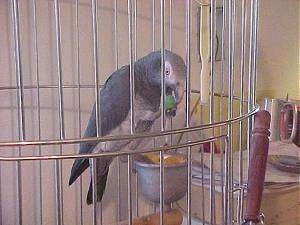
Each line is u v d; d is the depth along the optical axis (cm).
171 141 81
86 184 90
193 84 95
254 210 51
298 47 122
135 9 90
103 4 89
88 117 90
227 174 57
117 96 70
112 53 90
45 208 87
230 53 65
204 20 56
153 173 68
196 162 85
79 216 90
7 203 84
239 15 100
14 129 84
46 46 84
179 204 78
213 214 56
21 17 81
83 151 68
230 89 63
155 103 73
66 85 86
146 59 72
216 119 98
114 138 44
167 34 96
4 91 82
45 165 87
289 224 86
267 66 116
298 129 81
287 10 118
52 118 87
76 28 86
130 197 53
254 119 54
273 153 96
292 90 121
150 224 67
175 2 97
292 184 85
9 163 84
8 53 81
